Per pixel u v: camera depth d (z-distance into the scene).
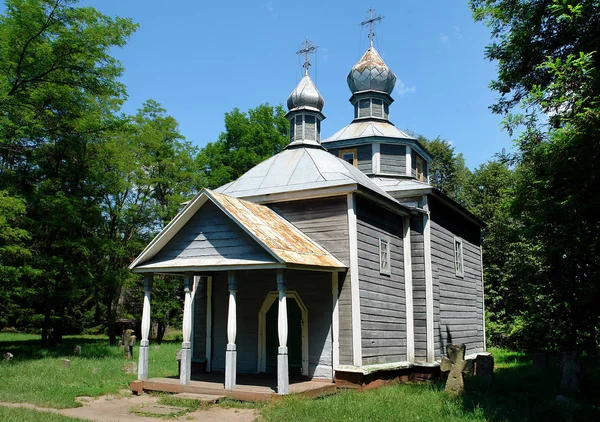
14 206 20.98
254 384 14.35
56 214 25.36
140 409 12.09
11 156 26.08
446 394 13.27
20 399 13.09
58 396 13.46
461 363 13.62
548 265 18.31
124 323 45.38
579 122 10.62
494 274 35.44
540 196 12.86
